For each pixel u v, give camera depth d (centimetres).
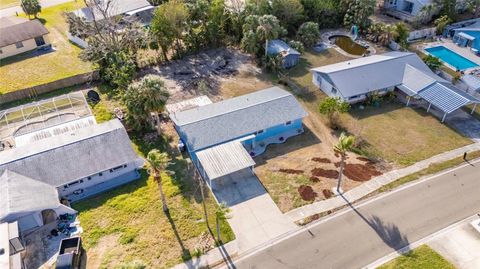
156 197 4275
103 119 5509
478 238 3725
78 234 3856
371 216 3991
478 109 5662
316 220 3972
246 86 6281
